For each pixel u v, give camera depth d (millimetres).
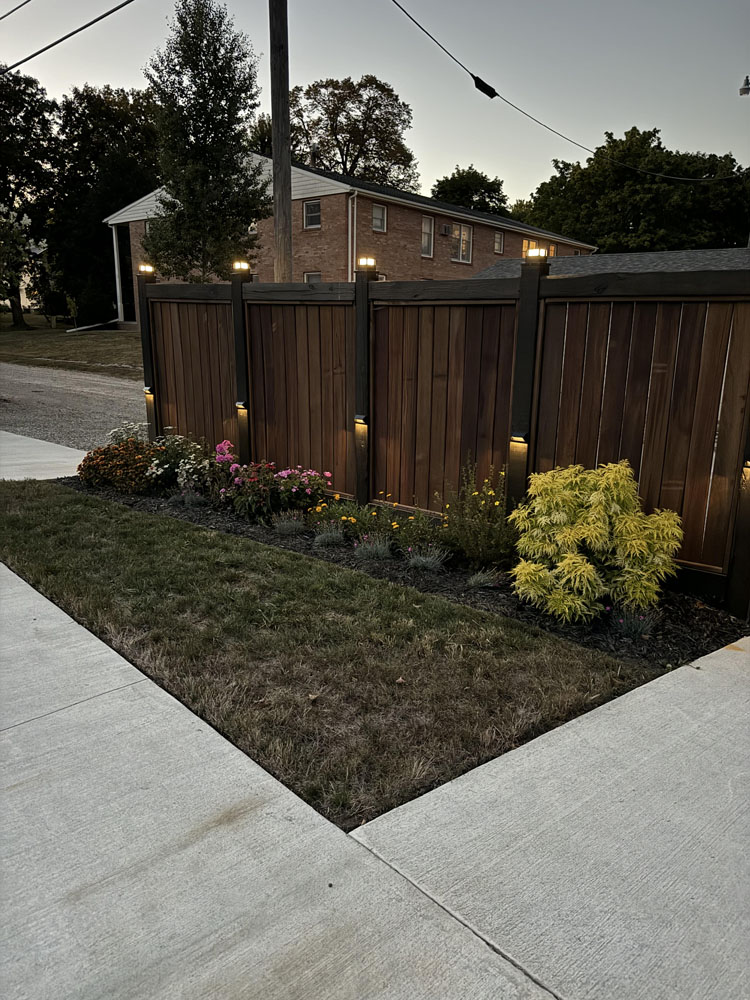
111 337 27969
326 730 2684
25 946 1704
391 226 21016
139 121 37969
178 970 1642
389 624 3652
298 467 6344
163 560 4613
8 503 6094
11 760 2482
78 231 34000
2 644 3416
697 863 2029
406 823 2178
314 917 1806
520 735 2686
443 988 1606
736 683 3135
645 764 2514
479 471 4957
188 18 14977
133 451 7027
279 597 3994
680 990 1615
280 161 8688
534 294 4293
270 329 6266
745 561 3764
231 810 2227
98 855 2021
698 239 29625
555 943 1740
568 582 3740
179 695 2951
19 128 35406
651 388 3990
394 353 5316
